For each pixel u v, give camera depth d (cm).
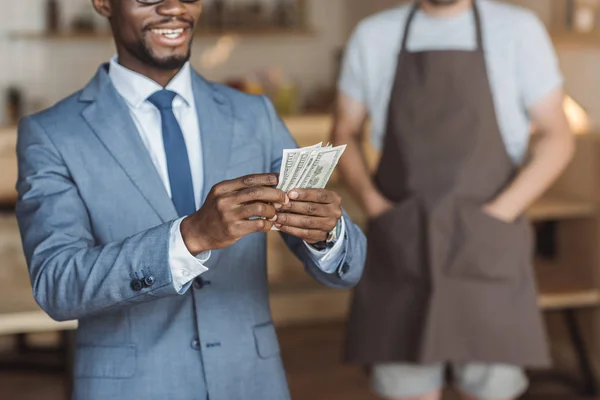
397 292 272
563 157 269
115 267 150
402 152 269
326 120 468
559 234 407
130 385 166
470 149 262
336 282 176
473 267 264
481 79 262
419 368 275
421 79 266
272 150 188
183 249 148
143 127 177
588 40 369
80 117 173
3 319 286
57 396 402
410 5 278
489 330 266
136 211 168
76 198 167
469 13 269
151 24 168
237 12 687
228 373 170
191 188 175
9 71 661
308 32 701
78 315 158
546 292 373
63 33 649
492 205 264
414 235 267
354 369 435
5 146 408
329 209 154
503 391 273
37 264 160
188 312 170
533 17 267
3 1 655
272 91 587
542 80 265
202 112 179
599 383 385
